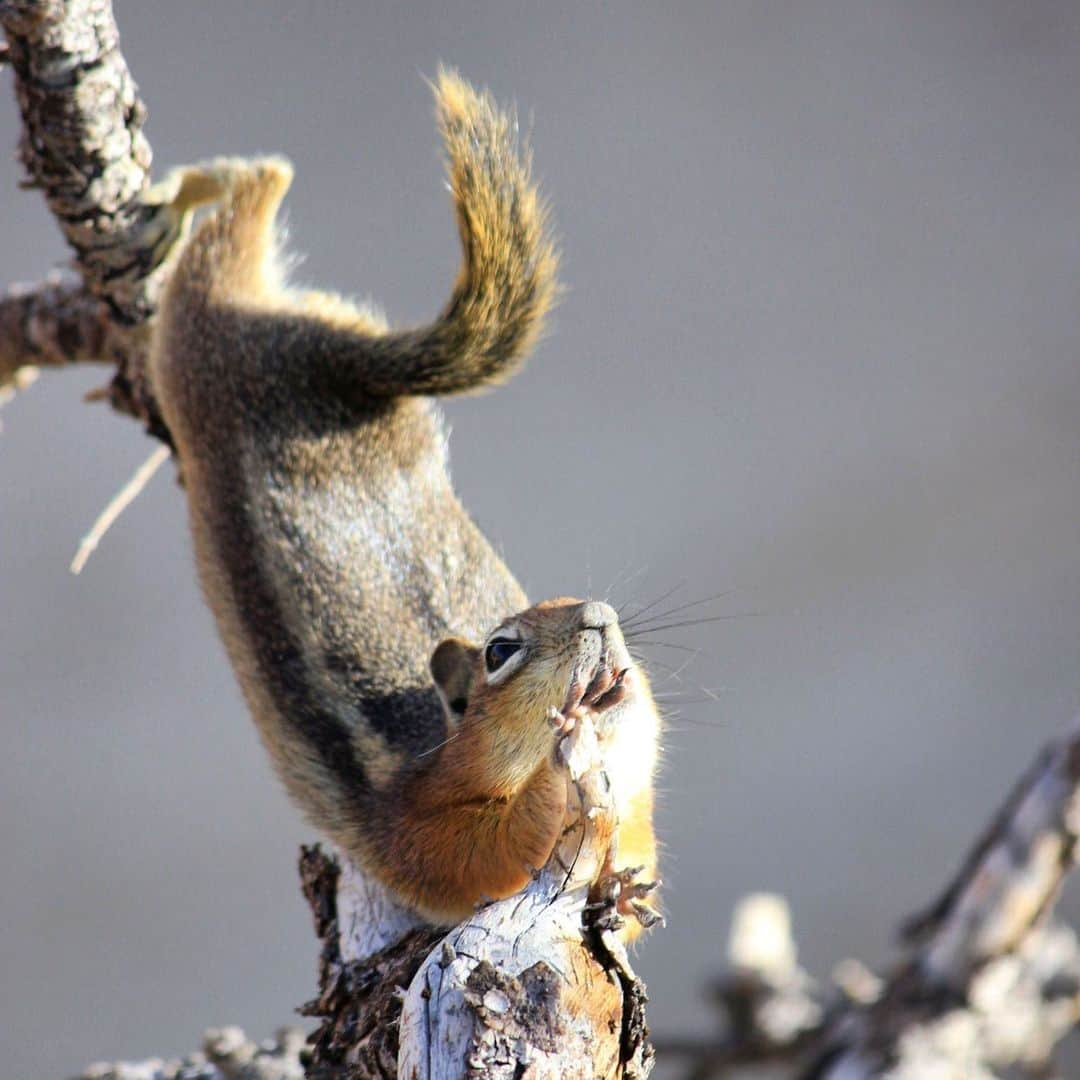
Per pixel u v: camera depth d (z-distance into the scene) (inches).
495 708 139.9
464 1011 135.7
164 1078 139.7
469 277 142.5
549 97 241.6
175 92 229.5
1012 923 140.0
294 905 182.9
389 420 142.7
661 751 140.3
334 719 141.4
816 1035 142.4
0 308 143.6
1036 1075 140.4
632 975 135.9
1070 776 140.0
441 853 140.0
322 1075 138.2
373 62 239.0
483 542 142.7
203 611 203.0
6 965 173.9
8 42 140.6
